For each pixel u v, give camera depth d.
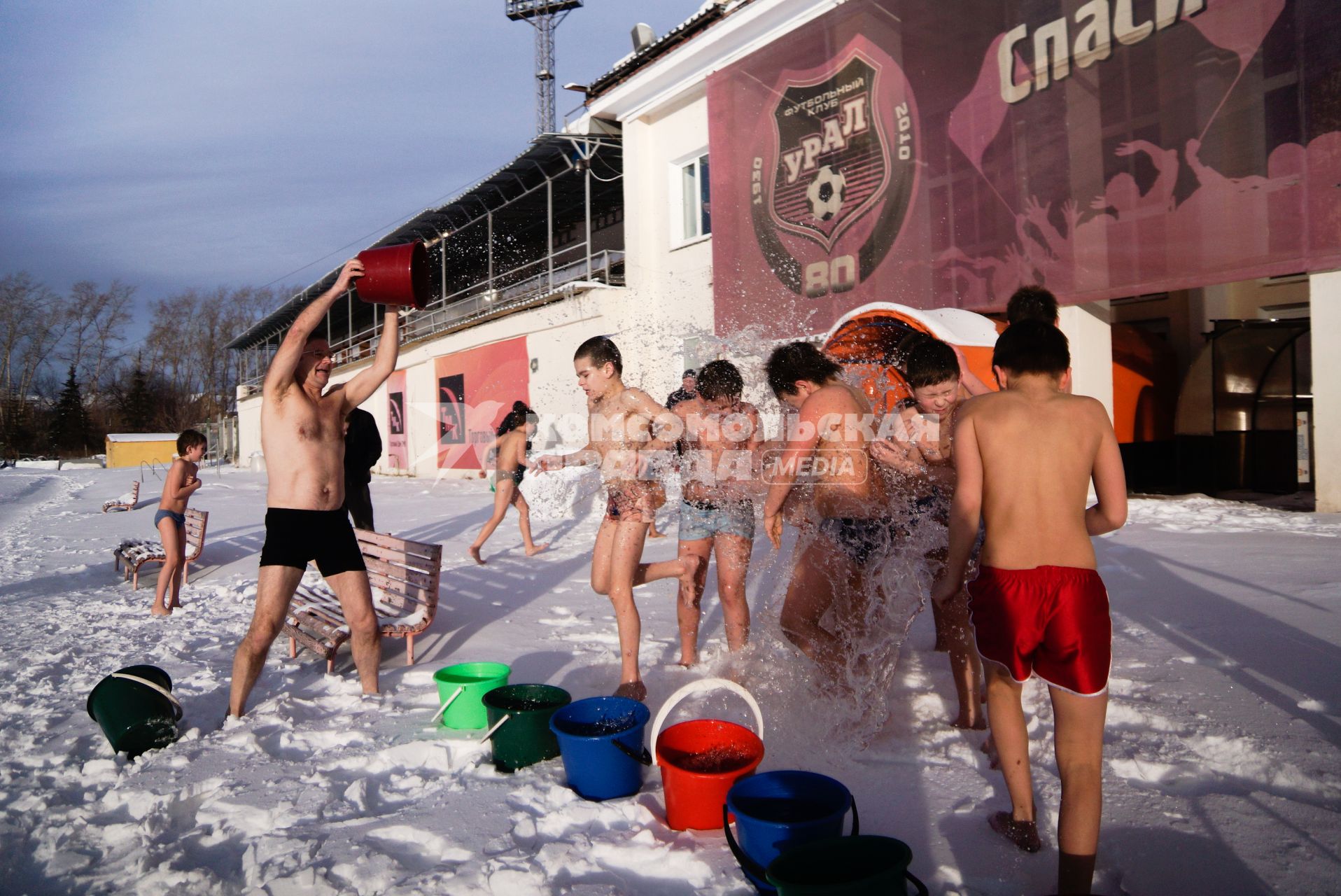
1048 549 2.35
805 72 13.89
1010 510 2.41
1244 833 2.50
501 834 2.67
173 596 6.92
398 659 4.94
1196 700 3.58
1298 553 7.06
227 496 21.11
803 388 3.82
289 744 3.55
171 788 3.09
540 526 11.59
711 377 4.20
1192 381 13.37
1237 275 9.69
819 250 13.92
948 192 12.17
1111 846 2.47
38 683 4.64
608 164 19.25
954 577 2.55
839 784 2.52
